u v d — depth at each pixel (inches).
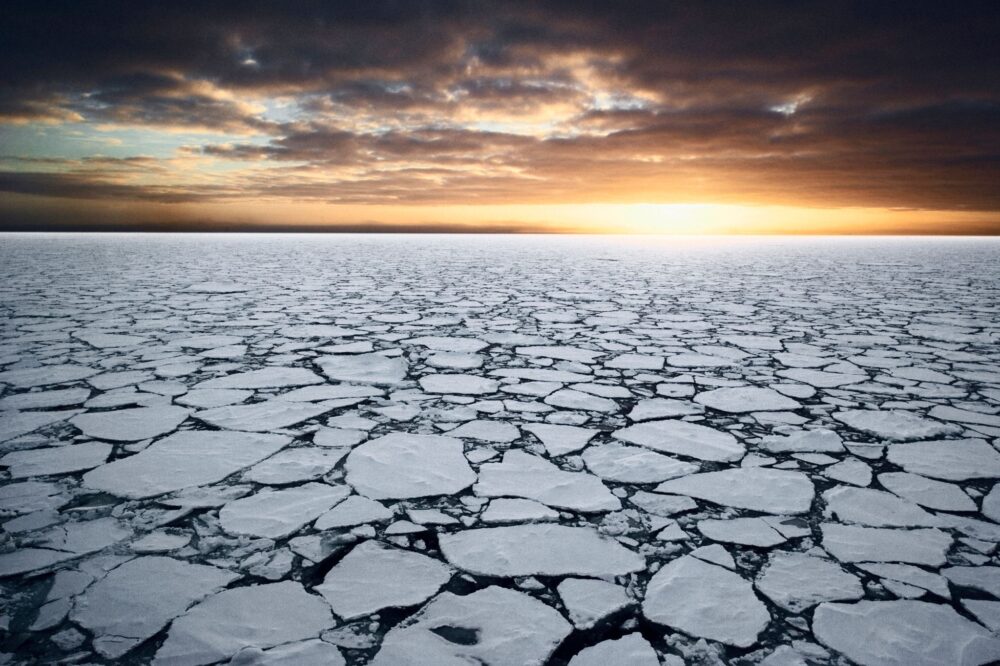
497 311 4456.2
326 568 1202.6
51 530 1304.1
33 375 2434.8
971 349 3166.8
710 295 5605.3
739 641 1037.2
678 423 1964.8
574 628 1060.5
